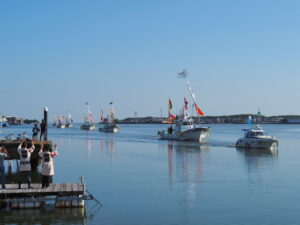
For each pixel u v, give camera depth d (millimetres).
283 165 38562
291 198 23000
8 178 31359
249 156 47750
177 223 18234
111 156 48594
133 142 77188
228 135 115188
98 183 28156
